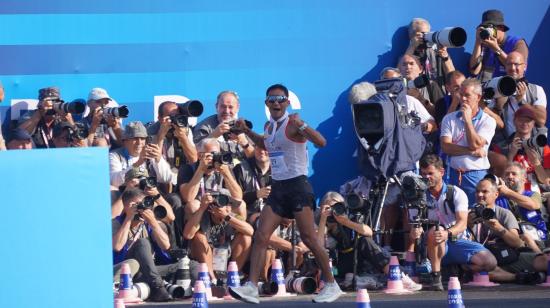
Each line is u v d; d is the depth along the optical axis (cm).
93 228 1986
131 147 3641
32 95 3875
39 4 3888
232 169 3725
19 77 3869
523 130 3881
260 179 3712
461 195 3562
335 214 3488
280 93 2984
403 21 4244
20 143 3594
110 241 1998
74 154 1977
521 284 3572
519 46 4209
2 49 3856
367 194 3816
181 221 3538
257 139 3084
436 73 4141
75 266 1975
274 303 3139
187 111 3634
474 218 3578
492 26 4184
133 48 3969
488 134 3819
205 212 3525
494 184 3628
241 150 3759
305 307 2969
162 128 3644
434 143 4019
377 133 3650
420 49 4106
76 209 1977
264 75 4097
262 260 3005
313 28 4147
